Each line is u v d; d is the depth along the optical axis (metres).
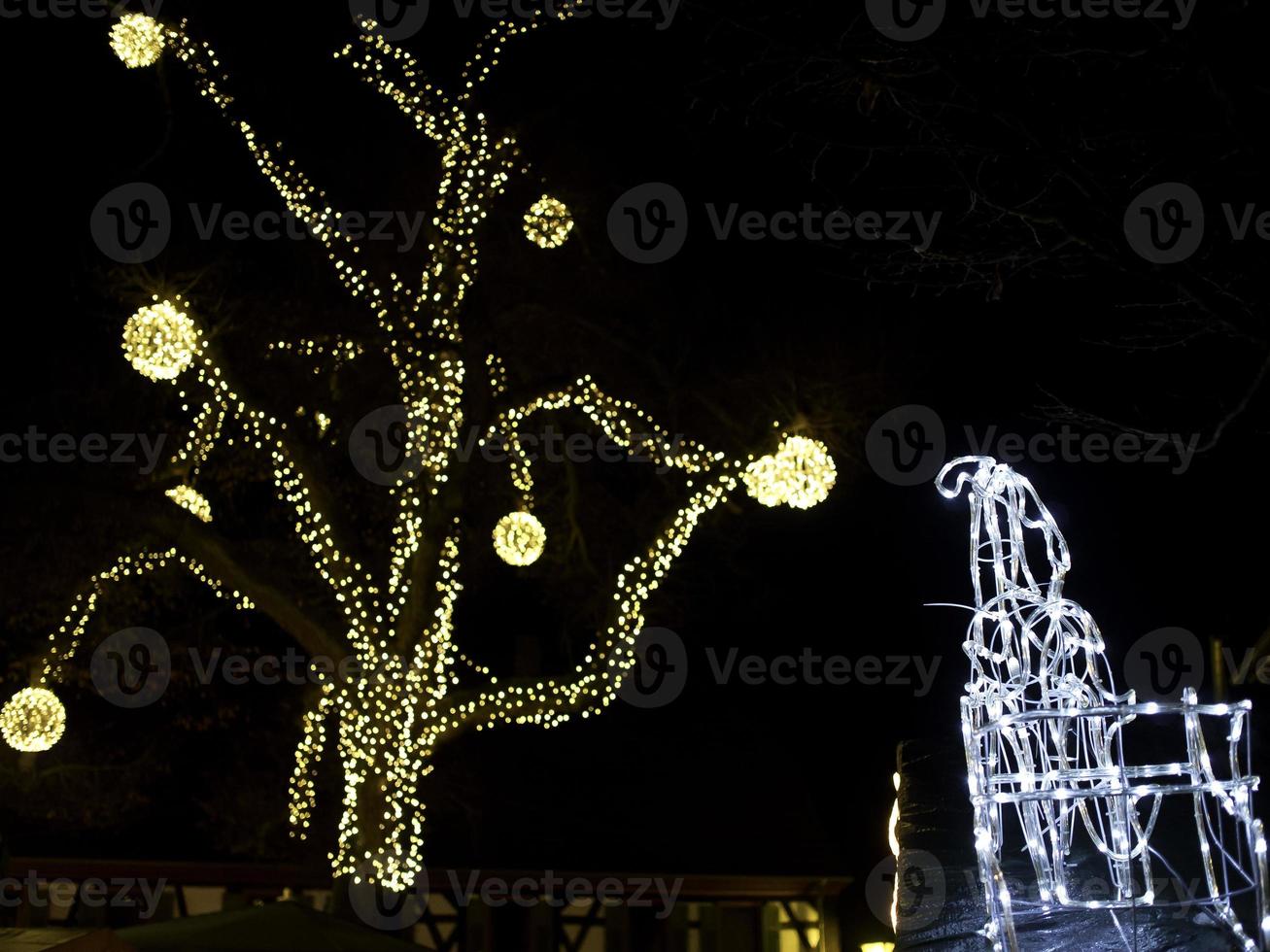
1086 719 3.82
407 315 17.84
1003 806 4.39
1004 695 3.70
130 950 6.13
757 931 21.72
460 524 18.48
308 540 18.16
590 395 18.69
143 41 14.37
